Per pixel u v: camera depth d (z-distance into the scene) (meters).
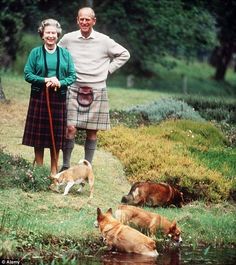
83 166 11.70
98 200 11.71
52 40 11.60
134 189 11.84
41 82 11.55
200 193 12.82
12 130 15.23
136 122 17.48
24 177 11.63
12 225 10.00
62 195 11.52
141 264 9.28
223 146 16.59
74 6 26.83
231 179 13.45
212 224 11.26
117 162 13.91
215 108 20.91
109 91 23.00
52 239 9.86
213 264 9.44
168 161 13.70
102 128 12.37
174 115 18.34
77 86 12.25
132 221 10.59
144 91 24.67
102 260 9.40
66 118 11.86
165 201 11.99
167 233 10.59
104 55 12.29
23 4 26.98
